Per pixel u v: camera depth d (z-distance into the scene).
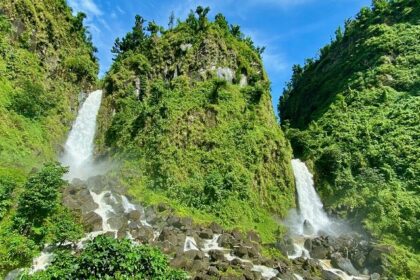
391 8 75.94
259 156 40.12
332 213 40.09
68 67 46.12
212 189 34.41
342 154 46.66
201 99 43.56
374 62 64.75
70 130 41.75
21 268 18.97
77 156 40.94
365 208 37.44
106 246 10.99
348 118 55.59
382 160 44.94
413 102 52.22
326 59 82.62
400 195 38.78
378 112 53.97
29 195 22.16
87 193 27.58
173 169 35.69
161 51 51.75
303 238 33.38
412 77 57.91
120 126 41.06
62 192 26.19
